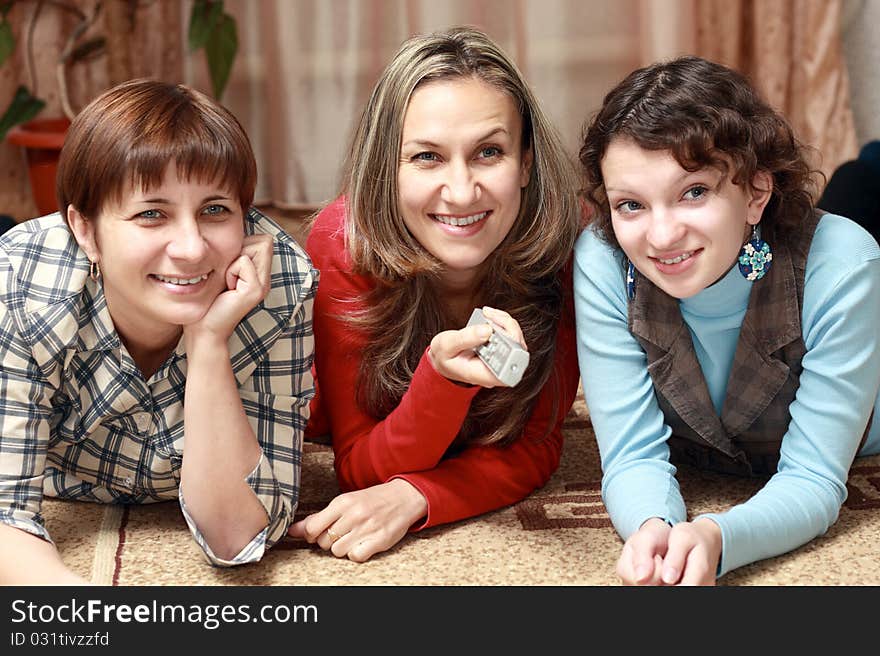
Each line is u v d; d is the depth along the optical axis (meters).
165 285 1.15
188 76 3.04
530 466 1.37
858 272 1.22
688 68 1.19
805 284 1.24
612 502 1.23
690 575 1.08
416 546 1.27
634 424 1.28
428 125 1.23
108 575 1.20
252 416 1.27
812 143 2.81
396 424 1.30
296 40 2.96
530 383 1.37
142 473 1.30
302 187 3.06
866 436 1.42
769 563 1.21
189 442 1.19
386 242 1.30
